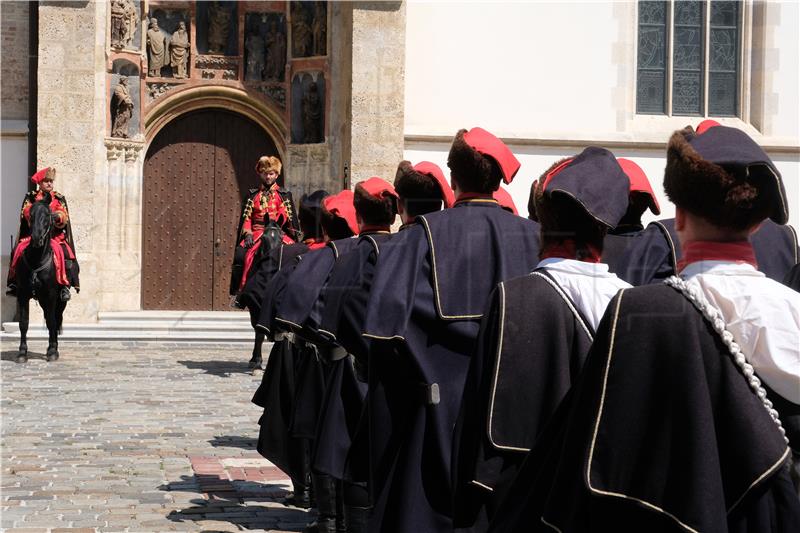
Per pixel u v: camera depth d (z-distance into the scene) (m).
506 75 16.28
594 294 2.89
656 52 17.03
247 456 8.20
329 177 19.62
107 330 17.38
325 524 5.51
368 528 3.79
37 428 9.28
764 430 2.00
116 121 19.33
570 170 2.93
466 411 2.93
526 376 2.86
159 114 20.02
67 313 17.69
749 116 16.92
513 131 16.11
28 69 20.34
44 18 17.69
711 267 2.17
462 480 2.92
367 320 3.71
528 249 3.80
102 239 19.16
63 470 7.51
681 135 2.24
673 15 17.02
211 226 20.42
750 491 1.98
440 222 3.82
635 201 4.97
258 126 20.59
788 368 2.02
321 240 6.77
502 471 2.85
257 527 5.96
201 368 14.14
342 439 5.02
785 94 16.91
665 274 4.33
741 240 2.20
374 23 16.38
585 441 2.07
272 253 11.14
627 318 2.09
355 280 4.52
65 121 17.73
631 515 2.02
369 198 4.96
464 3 16.31
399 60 16.41
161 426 9.52
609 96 16.28
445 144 16.47
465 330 3.69
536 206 3.03
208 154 20.44
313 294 5.31
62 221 14.39
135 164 19.59
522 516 2.25
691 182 2.17
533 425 2.85
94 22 17.83
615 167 2.96
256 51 20.34
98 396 11.37
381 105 16.42
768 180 2.16
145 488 6.96
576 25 16.23
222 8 20.27
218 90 20.14
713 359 2.05
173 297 20.19
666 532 1.99
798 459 2.05
